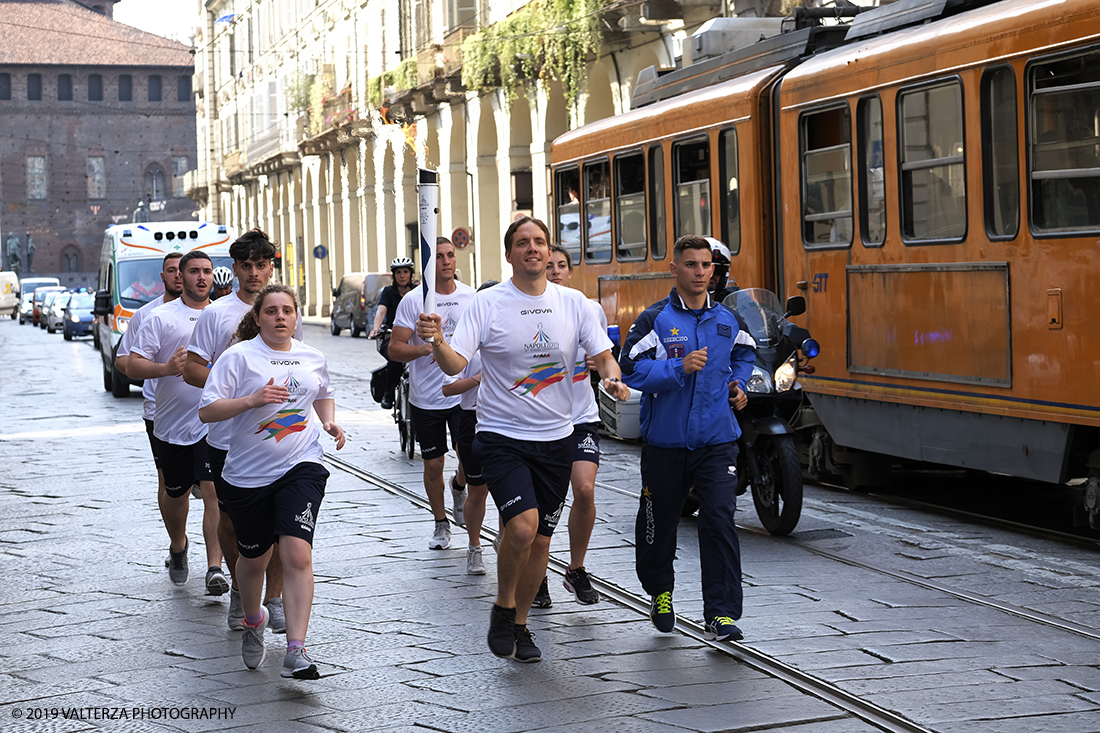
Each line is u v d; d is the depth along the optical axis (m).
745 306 9.95
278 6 62.03
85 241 105.81
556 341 6.26
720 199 13.27
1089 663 6.08
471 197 38.16
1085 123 8.55
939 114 10.02
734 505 6.53
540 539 6.36
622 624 6.99
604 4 25.97
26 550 9.45
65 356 35.31
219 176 76.25
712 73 14.09
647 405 6.63
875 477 11.62
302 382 6.22
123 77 106.31
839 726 5.26
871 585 7.78
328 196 55.19
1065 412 8.77
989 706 5.46
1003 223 9.35
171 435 7.88
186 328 7.91
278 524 6.06
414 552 9.01
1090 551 8.76
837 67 11.30
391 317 13.77
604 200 16.19
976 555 8.64
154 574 8.55
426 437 9.01
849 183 11.20
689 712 5.46
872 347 10.91
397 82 40.88
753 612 7.14
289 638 5.95
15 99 103.75
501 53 31.52
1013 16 9.18
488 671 6.16
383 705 5.69
